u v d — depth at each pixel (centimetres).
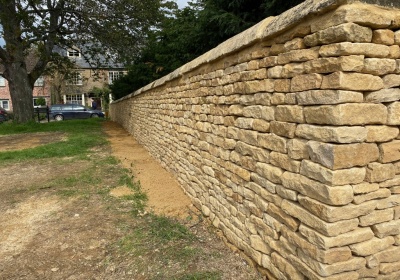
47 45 1545
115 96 1966
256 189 246
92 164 662
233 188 290
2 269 269
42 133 1269
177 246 299
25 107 1588
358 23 156
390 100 171
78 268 269
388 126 173
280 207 213
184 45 923
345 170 165
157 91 661
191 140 419
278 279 222
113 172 591
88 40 1580
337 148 162
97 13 1298
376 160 173
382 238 182
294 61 193
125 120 1416
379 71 165
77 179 540
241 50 261
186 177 450
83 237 322
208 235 329
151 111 747
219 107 316
